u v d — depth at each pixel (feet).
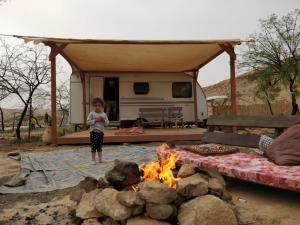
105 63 51.11
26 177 22.34
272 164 16.39
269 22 55.67
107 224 11.67
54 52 39.55
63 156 31.53
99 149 26.68
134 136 42.11
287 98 76.02
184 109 57.98
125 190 12.80
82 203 12.80
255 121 21.56
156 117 56.18
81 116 55.52
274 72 55.67
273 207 14.11
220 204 11.05
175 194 11.29
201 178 12.64
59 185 19.57
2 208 15.60
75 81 55.93
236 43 40.70
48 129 44.50
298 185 13.16
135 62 50.96
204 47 43.21
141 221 11.09
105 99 56.13
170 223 11.32
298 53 54.44
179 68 56.95
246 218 12.94
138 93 56.59
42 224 12.98
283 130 20.21
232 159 18.01
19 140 52.01
